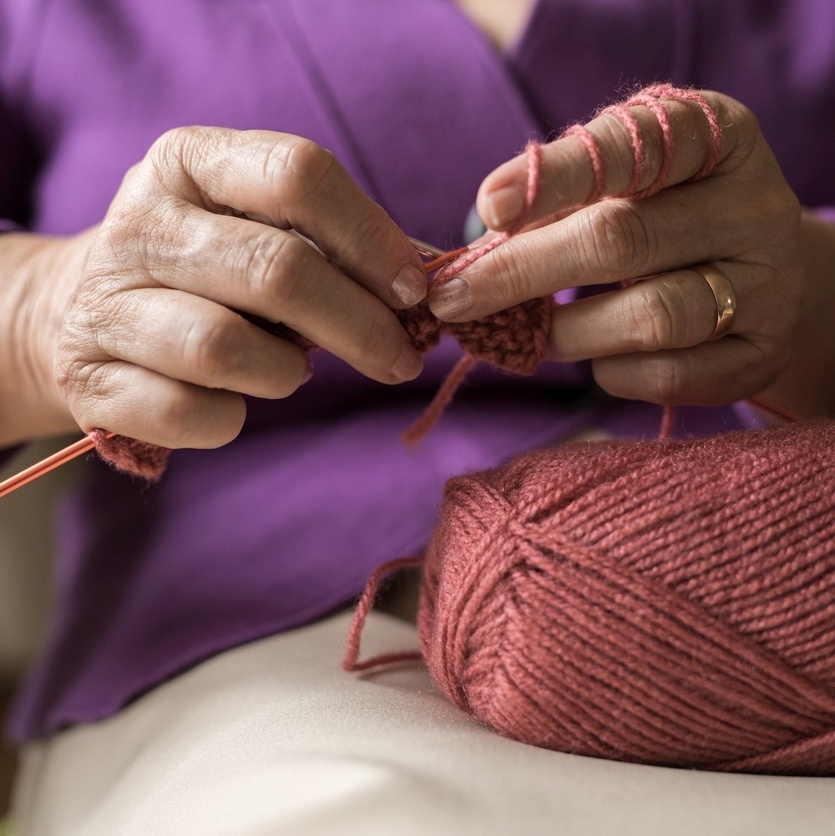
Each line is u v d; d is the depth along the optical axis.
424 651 0.61
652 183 0.58
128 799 0.61
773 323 0.65
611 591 0.50
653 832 0.42
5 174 0.99
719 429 0.85
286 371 0.56
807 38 0.96
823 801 0.46
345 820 0.44
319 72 0.86
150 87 0.90
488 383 0.87
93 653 0.84
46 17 0.93
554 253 0.58
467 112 0.85
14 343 0.74
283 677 0.65
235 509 0.85
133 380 0.56
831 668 0.50
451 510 0.58
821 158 0.98
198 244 0.54
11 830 1.04
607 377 0.67
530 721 0.53
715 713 0.50
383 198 0.85
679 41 0.90
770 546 0.50
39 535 1.17
